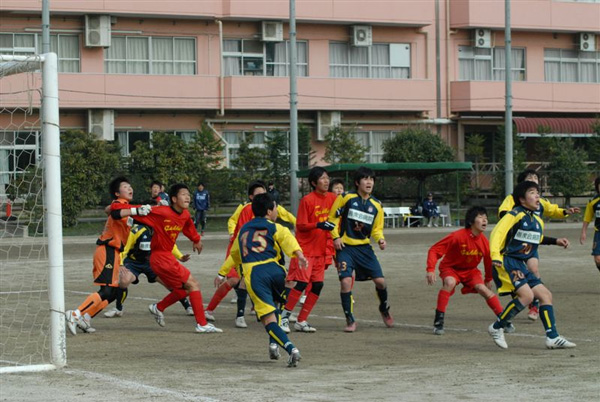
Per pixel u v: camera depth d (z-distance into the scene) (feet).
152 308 67.00
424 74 256.73
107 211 63.67
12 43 217.36
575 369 47.62
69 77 219.00
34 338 60.23
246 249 51.44
